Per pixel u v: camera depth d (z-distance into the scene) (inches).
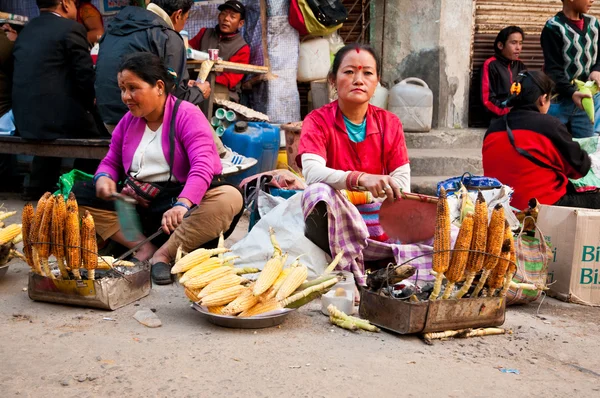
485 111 331.0
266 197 182.4
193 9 322.3
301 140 152.3
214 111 283.9
